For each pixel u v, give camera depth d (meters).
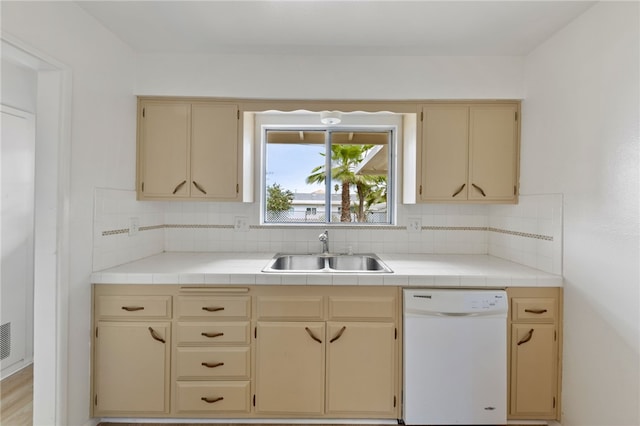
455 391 1.72
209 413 1.79
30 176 2.42
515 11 1.61
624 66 1.39
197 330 1.76
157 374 1.77
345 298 1.77
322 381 1.78
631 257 1.36
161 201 2.29
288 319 1.77
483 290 1.75
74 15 1.57
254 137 2.52
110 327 1.75
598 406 1.52
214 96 2.08
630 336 1.37
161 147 2.12
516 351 1.75
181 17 1.69
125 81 1.97
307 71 2.08
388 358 1.77
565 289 1.72
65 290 1.55
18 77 2.33
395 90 2.08
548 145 1.85
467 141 2.12
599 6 1.51
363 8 1.60
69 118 1.54
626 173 1.38
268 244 2.50
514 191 2.11
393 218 2.57
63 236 1.53
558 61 1.77
